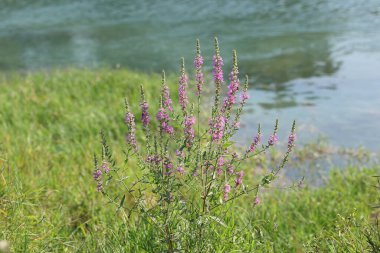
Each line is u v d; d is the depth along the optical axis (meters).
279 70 18.00
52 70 19.98
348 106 13.72
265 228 6.43
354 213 5.66
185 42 23.22
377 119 12.62
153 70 19.19
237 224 6.12
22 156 8.73
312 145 11.01
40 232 5.77
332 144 11.20
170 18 28.53
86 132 11.00
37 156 9.09
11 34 27.77
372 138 11.49
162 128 4.61
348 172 9.21
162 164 4.55
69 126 11.39
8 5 36.03
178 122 4.56
